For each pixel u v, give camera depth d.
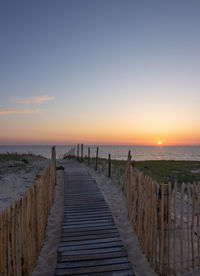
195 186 4.05
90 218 5.89
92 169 15.27
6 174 11.87
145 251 4.48
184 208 7.21
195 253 4.43
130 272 3.59
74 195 8.18
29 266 3.78
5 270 2.81
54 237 5.43
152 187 4.14
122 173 13.11
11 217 3.10
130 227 5.89
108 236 4.82
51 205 7.60
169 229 3.87
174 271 3.86
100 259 3.94
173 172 14.75
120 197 8.64
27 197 3.75
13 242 3.12
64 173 12.96
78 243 4.51
